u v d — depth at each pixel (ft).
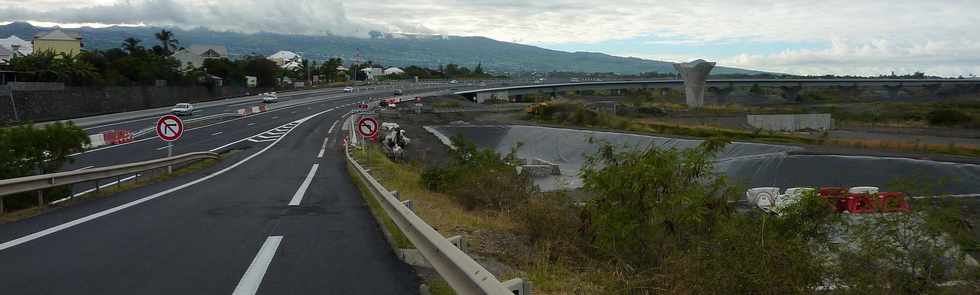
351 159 87.40
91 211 44.01
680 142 166.09
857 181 119.24
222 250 29.73
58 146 63.62
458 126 229.66
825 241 31.76
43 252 29.01
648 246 36.35
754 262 24.12
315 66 633.20
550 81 522.47
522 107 341.62
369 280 24.03
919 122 258.98
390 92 442.09
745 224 33.40
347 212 43.91
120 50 333.83
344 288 22.77
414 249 27.76
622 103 357.41
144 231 35.24
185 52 482.28
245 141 155.02
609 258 37.04
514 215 43.86
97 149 130.00
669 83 506.89
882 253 26.12
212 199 51.83
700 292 23.79
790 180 121.80
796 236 32.73
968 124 239.91
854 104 370.94
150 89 259.80
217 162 101.91
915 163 120.06
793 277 23.94
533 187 61.57
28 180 43.47
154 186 63.98
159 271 25.21
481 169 62.95
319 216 41.78
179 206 46.98
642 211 37.52
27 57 221.25
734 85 478.18
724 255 25.18
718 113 296.71
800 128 235.61
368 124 100.63
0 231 35.06
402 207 29.60
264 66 432.25
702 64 370.53
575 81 515.50
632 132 197.98
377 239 32.99
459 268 17.80
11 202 51.75
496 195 57.88
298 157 114.21
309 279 24.07
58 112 196.13
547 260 32.65
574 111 269.44
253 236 33.71
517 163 76.38
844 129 232.32
